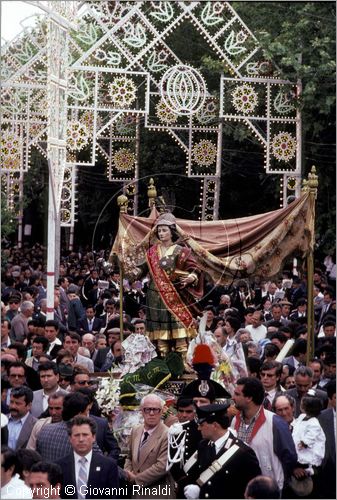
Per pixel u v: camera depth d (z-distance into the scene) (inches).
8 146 1284.4
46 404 558.3
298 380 545.0
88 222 1891.0
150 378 570.9
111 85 1083.3
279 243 702.5
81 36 1066.1
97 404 548.4
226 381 571.2
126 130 1379.2
